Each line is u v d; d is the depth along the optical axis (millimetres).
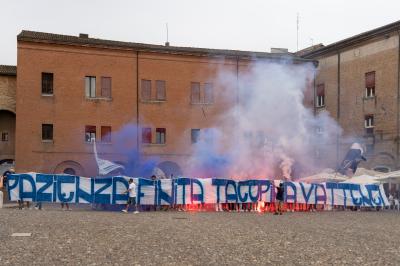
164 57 54188
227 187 35688
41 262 13375
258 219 27797
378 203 39656
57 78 50531
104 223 23031
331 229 22828
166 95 54031
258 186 36250
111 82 52375
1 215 25938
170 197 34438
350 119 53125
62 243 16625
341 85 54656
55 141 50094
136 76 53188
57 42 50406
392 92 47719
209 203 35250
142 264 13398
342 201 38562
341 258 14859
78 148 50781
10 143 54375
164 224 23359
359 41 51969
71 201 33031
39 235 18406
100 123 51750
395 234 21562
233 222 25375
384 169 48312
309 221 27062
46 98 50094
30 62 49781
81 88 51281
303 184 37344
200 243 17281
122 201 33562
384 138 48500
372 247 17281
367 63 51062
